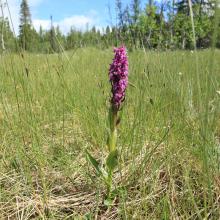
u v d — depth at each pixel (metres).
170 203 0.43
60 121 0.75
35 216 0.44
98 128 0.64
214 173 0.44
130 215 0.41
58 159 0.56
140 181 0.49
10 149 0.57
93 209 0.45
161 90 0.69
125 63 0.42
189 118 0.61
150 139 0.56
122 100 0.43
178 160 0.52
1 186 0.50
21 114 0.64
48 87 0.84
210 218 0.38
